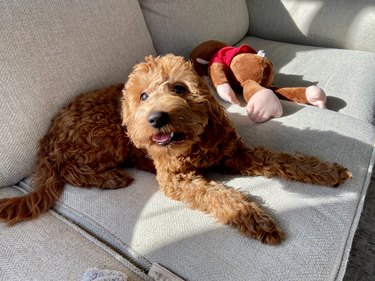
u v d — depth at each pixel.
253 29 2.12
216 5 1.81
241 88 1.49
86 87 1.24
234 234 0.88
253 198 0.99
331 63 1.62
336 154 1.12
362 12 1.70
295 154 1.11
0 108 1.03
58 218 1.01
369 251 1.35
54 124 1.13
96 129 1.15
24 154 1.10
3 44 1.02
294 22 1.93
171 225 0.93
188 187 1.03
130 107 1.10
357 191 1.00
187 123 0.98
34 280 0.80
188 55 1.69
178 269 0.82
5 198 1.02
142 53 1.45
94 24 1.24
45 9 1.11
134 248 0.90
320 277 0.79
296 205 0.94
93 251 0.89
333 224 0.89
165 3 1.60
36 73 1.09
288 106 1.36
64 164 1.12
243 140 1.24
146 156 1.20
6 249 0.87
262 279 0.77
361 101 1.37
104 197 1.06
